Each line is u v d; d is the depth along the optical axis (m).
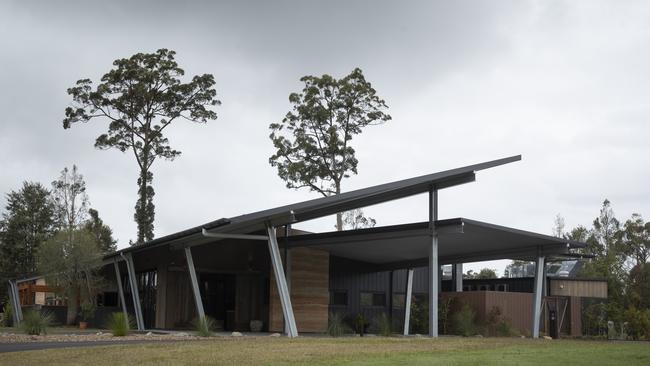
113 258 27.33
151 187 41.50
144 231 40.78
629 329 28.73
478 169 20.09
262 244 26.06
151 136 41.38
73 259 28.78
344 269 27.89
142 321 24.94
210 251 25.20
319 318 25.47
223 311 27.77
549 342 18.05
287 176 39.91
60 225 40.31
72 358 11.58
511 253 23.64
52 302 42.34
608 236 50.75
